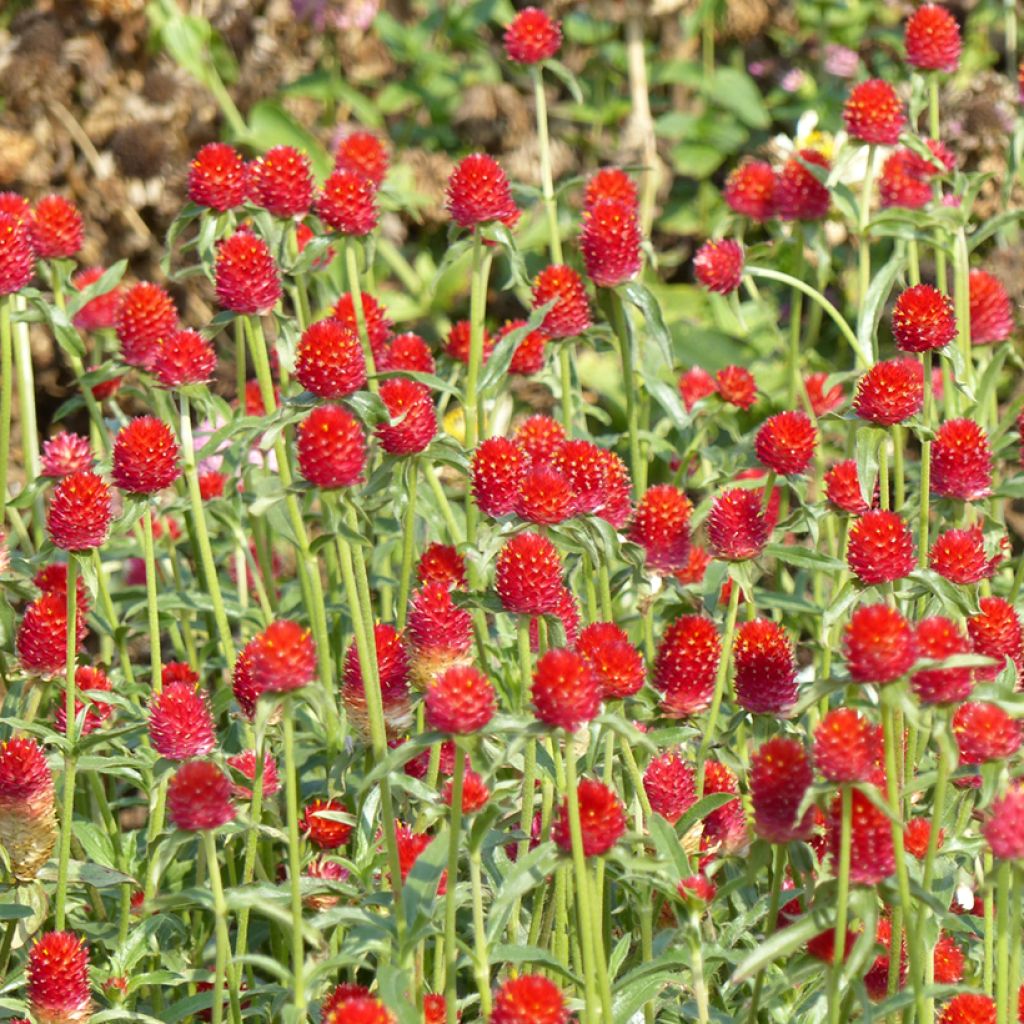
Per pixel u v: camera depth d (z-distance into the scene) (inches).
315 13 512.7
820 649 281.0
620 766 253.3
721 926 253.9
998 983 199.5
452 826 196.7
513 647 292.8
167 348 273.4
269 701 198.4
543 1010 185.3
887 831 195.5
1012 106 466.3
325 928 235.3
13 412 433.7
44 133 459.2
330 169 485.7
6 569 283.6
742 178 374.3
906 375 264.4
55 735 243.8
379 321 330.3
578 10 518.6
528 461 245.9
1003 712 203.0
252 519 334.6
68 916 271.3
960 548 247.3
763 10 531.8
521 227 477.1
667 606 313.7
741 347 449.7
